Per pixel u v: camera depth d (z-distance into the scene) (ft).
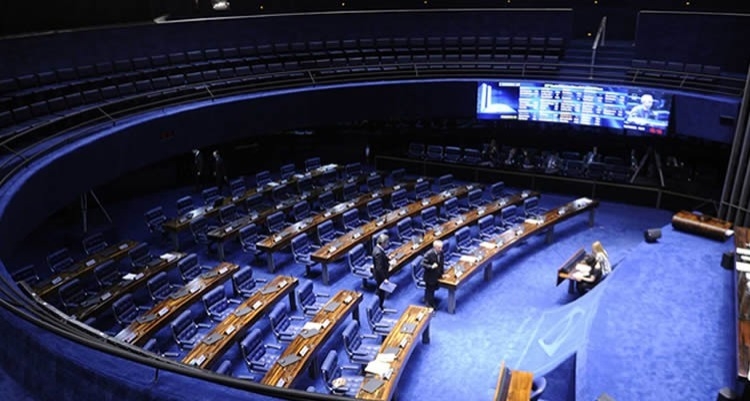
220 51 69.26
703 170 67.10
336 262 52.47
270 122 65.62
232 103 62.18
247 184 71.00
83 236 56.49
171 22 66.54
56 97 55.77
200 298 41.98
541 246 55.36
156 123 55.72
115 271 45.88
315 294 44.83
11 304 23.02
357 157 79.15
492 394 35.55
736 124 55.26
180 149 58.85
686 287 38.40
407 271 50.93
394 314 44.45
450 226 53.16
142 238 57.41
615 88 62.85
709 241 45.19
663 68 64.08
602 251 45.83
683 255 42.86
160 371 19.54
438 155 73.00
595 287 42.24
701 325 34.24
